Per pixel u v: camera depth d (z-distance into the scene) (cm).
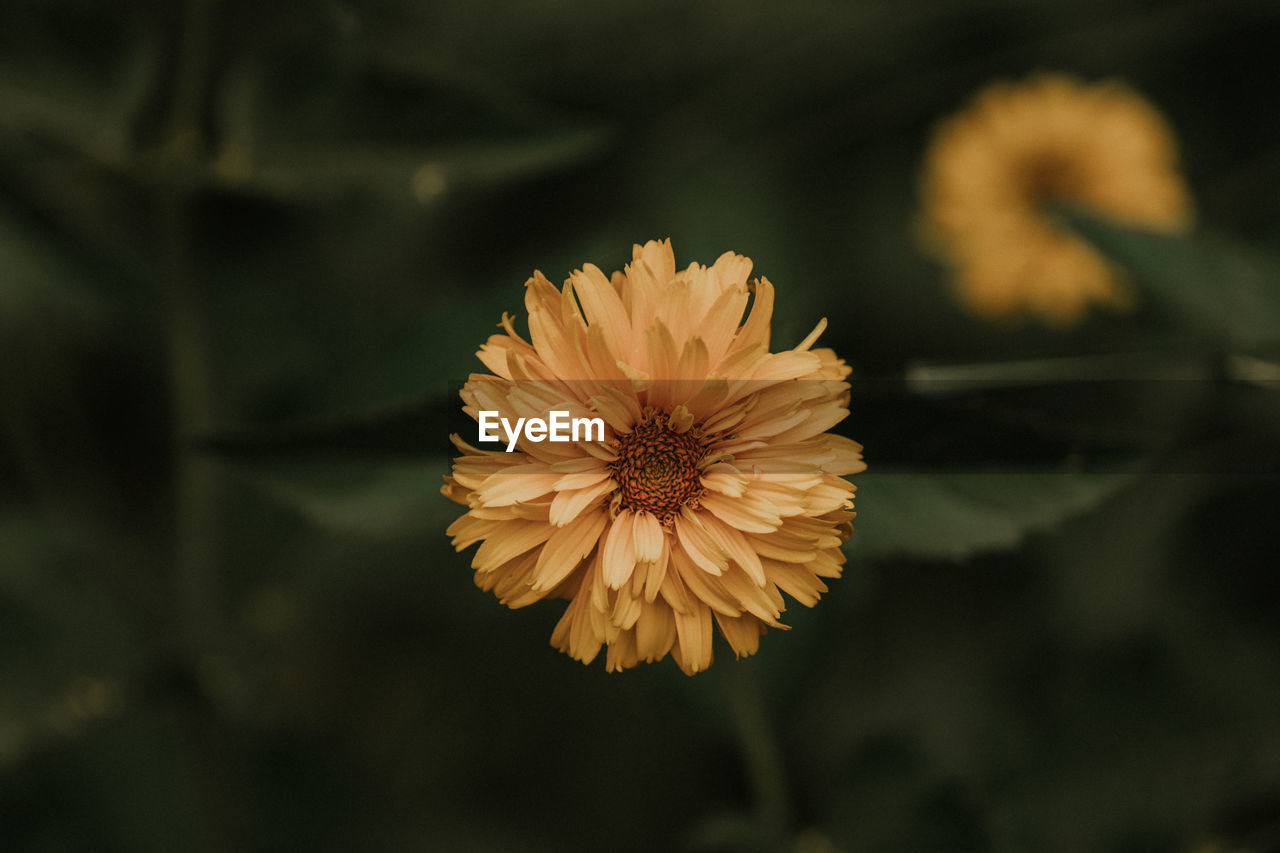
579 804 54
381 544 52
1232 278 43
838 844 42
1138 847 49
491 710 56
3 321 52
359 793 52
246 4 43
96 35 42
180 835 49
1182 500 54
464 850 52
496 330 41
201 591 47
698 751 55
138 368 56
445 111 43
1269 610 52
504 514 33
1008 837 49
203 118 44
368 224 59
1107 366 41
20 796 49
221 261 55
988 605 55
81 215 49
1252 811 49
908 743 42
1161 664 51
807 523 33
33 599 46
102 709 45
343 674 56
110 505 54
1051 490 35
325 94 43
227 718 49
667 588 33
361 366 41
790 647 41
